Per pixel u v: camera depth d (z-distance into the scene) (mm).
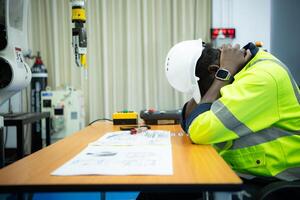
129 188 554
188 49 1097
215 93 994
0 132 1736
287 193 782
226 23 3262
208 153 809
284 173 935
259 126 893
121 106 3305
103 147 906
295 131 944
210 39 3250
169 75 1146
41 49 3268
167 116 1550
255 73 905
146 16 3227
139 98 3301
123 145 931
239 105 865
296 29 2984
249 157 949
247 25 3252
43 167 688
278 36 3088
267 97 879
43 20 3262
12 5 1805
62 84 3277
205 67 1057
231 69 1009
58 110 2791
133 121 1551
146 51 3248
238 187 550
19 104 3184
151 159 733
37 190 561
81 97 2963
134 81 3297
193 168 656
